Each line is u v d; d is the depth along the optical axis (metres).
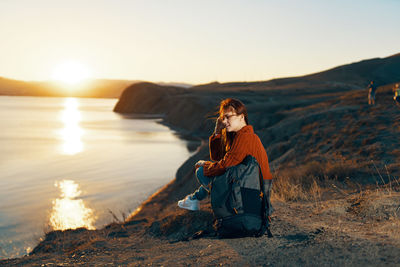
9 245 12.39
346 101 30.56
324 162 11.07
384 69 185.25
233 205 2.60
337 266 2.26
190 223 4.87
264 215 2.66
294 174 8.71
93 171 28.83
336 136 15.76
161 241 4.66
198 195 2.97
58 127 74.12
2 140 51.34
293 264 2.46
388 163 8.98
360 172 8.13
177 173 23.14
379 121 16.77
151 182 24.03
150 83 157.00
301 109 38.06
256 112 45.53
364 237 2.77
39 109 163.12
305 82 162.75
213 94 108.94
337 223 3.68
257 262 2.66
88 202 18.88
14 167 30.86
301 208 4.86
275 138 22.05
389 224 3.22
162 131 67.88
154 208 16.36
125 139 53.72
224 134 2.79
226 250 3.13
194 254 3.24
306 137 17.58
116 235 5.71
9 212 17.00
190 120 74.56
